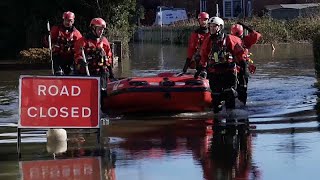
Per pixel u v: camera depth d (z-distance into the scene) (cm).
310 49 2959
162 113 1151
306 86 1497
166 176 672
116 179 664
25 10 2569
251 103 1241
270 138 862
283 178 653
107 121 1045
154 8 5728
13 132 959
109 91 1166
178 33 4356
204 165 716
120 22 2536
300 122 993
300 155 750
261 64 2161
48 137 868
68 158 766
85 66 1093
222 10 5278
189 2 5478
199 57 1187
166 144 845
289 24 3812
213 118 1078
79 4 2411
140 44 4425
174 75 1194
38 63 2161
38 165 732
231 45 1112
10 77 1875
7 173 695
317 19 3819
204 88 1137
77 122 837
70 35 1291
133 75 1869
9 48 2622
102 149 817
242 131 929
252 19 4047
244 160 736
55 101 832
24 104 823
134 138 895
